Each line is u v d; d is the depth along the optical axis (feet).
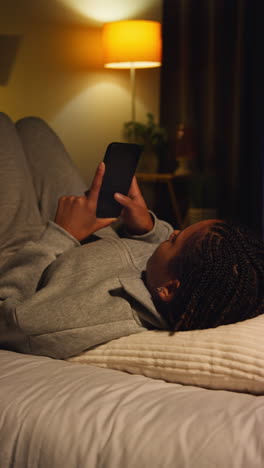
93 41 12.61
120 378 2.84
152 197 13.46
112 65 12.25
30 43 11.57
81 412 2.45
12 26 11.25
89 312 3.24
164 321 3.18
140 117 13.50
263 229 12.81
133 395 2.58
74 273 3.48
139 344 3.10
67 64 12.23
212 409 2.37
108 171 3.81
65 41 12.13
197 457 2.10
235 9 12.92
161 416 2.35
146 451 2.19
